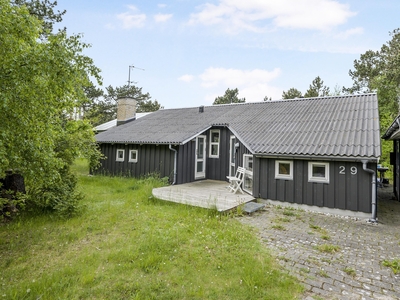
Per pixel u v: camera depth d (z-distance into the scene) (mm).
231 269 3605
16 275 3547
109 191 9078
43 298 2949
